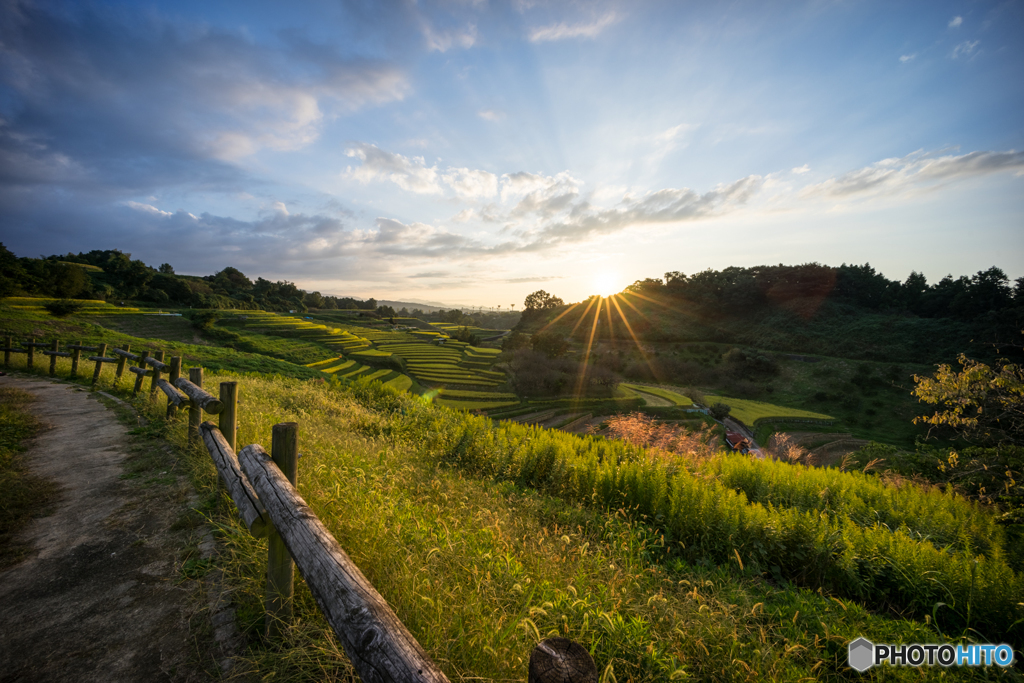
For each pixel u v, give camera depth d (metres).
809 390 74.31
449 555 2.86
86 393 8.41
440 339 116.62
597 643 2.39
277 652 1.98
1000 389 6.96
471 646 2.07
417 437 8.18
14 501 3.63
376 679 1.20
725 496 5.35
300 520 1.82
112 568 2.78
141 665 1.98
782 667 2.55
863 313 107.00
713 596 3.35
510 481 6.61
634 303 139.50
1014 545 4.72
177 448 5.08
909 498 5.92
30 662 1.98
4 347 11.87
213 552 2.97
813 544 4.39
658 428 8.75
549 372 58.66
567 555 3.64
